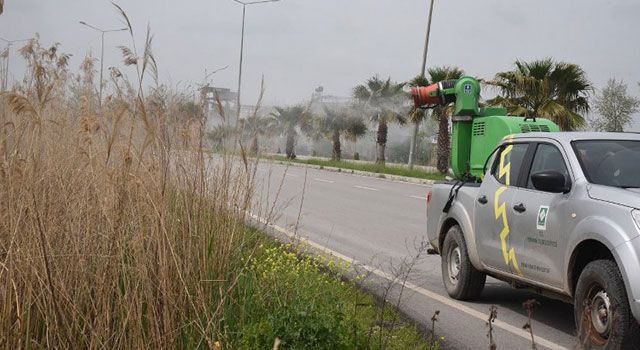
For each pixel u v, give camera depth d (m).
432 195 9.76
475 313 8.27
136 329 4.97
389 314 7.21
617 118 35.72
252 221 7.47
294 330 5.05
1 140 5.21
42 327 4.99
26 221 5.02
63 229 5.22
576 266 6.85
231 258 6.36
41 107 5.42
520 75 28.81
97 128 5.58
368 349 5.40
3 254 5.07
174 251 5.54
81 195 5.37
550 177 7.05
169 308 5.16
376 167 39.78
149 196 5.31
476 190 8.70
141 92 5.38
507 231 7.86
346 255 11.64
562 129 28.94
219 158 6.78
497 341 7.19
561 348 6.99
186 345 5.37
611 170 7.06
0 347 4.65
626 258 6.03
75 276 5.07
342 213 17.84
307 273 7.58
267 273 6.96
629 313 6.01
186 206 5.88
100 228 5.26
